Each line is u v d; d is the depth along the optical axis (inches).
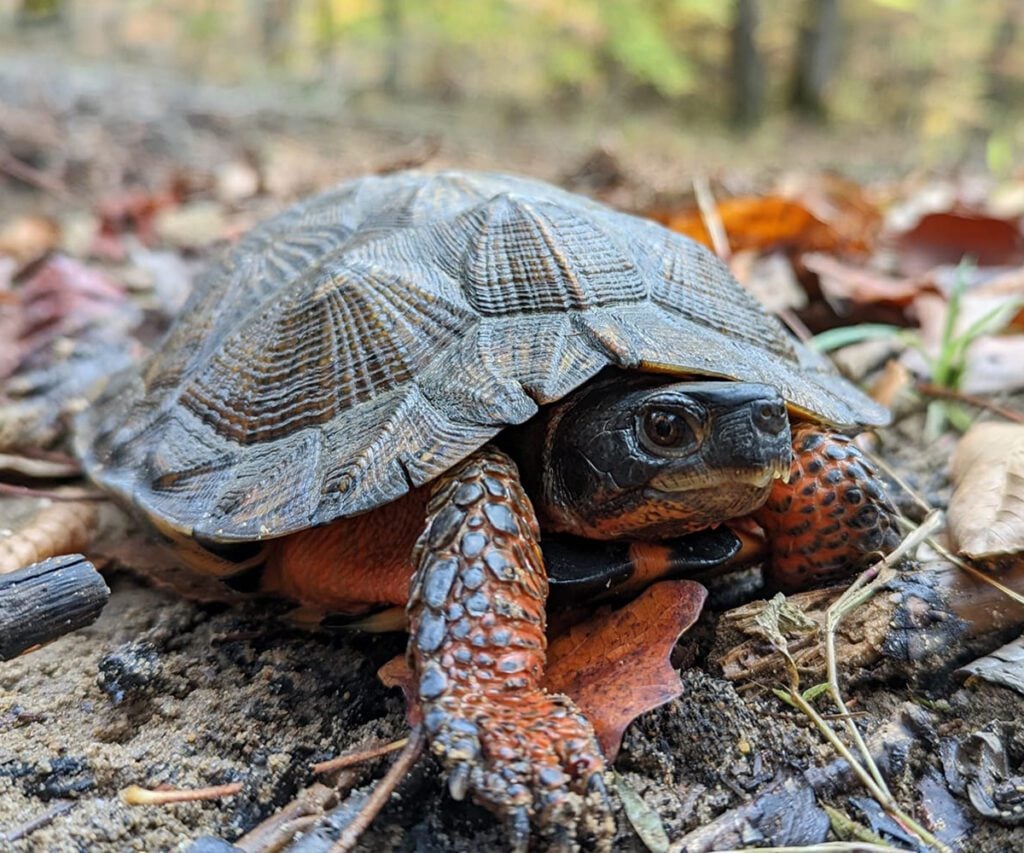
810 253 10.3
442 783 4.4
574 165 21.0
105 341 9.8
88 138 20.8
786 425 4.5
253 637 5.5
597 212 6.0
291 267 6.0
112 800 4.4
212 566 5.4
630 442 4.7
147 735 4.8
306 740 4.8
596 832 4.0
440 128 29.6
